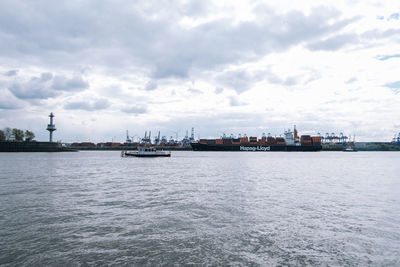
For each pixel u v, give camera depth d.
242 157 138.00
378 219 19.19
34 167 67.44
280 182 39.03
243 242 14.68
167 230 16.52
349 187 34.53
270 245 14.31
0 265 11.94
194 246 14.09
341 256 13.07
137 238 15.16
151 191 30.61
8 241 14.63
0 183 37.44
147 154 134.75
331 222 18.38
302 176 47.75
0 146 191.88
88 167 68.75
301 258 12.84
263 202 24.56
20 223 17.80
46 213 20.38
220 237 15.39
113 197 26.83
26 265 11.97
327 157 146.75
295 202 24.69
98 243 14.41
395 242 14.83
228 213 20.52
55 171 56.62
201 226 17.33
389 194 29.39
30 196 27.34
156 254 13.11
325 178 44.81
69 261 12.35
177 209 21.70
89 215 19.83
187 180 41.28
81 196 27.36
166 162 93.62
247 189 32.12
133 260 12.48
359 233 16.22
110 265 12.02
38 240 14.78
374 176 48.78
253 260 12.59
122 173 52.78
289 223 18.08
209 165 77.38
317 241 14.92
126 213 20.44
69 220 18.50
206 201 24.88
